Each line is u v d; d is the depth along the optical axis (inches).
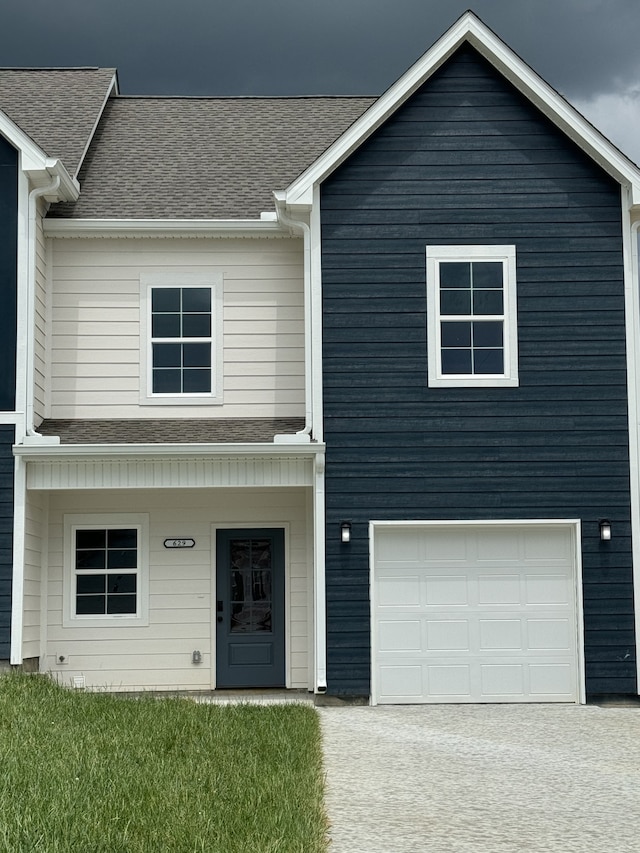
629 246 643.5
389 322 637.9
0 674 586.6
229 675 677.3
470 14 639.1
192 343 690.8
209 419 684.1
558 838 327.3
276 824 313.3
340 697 615.2
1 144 641.0
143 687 671.1
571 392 636.7
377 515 626.8
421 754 459.8
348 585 622.5
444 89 652.7
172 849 285.6
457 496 629.3
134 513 680.4
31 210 638.5
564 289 642.2
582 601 625.3
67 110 787.4
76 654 669.9
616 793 389.4
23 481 619.5
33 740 414.6
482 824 342.3
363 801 370.9
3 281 631.8
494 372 638.5
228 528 683.4
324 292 639.1
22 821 300.0
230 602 681.6
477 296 642.8
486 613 630.5
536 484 631.2
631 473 632.4
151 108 836.6
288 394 689.6
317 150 781.3
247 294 695.1
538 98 642.8
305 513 685.3
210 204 707.4
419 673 625.9
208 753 411.2
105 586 677.9
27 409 625.6
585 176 648.4
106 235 684.1
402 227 643.5
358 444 630.5
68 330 685.9
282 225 684.1
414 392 634.2
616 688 620.7
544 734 517.0
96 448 618.2
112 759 389.4
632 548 628.7
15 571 614.5
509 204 645.9
